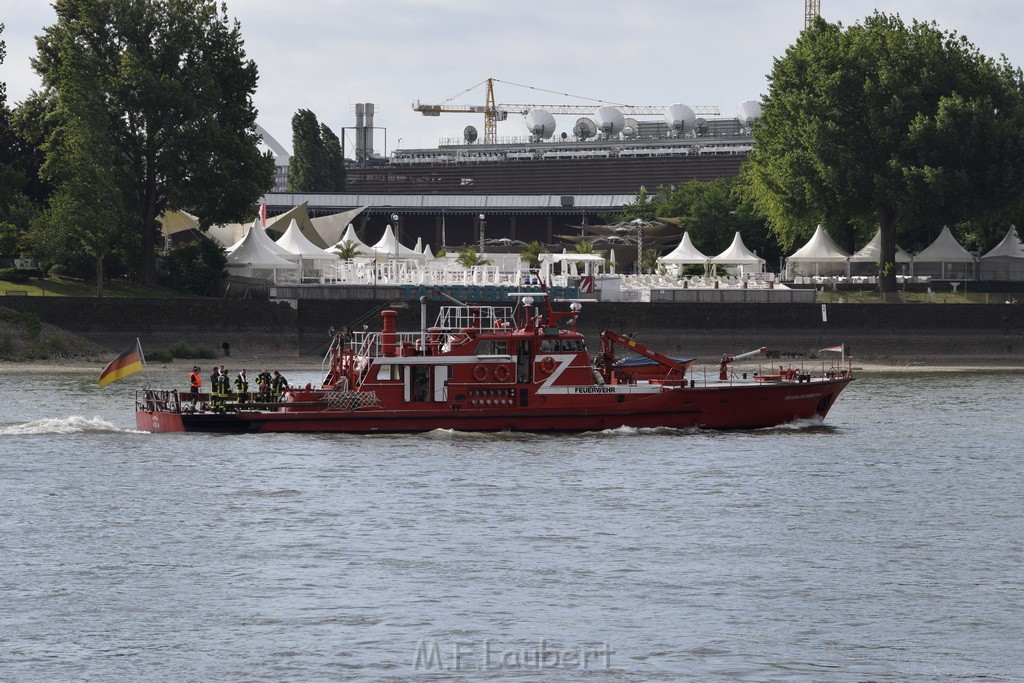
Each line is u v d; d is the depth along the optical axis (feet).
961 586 433.89
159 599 411.95
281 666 359.05
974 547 483.92
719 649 374.22
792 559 463.01
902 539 493.77
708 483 590.55
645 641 379.76
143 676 351.46
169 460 624.59
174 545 472.85
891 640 383.24
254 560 454.81
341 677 352.08
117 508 527.81
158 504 535.19
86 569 442.50
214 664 360.07
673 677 354.54
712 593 423.23
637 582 433.48
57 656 364.79
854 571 449.06
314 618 395.96
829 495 571.28
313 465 615.16
